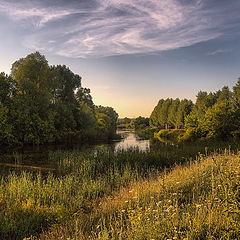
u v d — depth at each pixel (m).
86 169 16.62
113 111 119.81
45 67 43.53
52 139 41.03
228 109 33.50
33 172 17.09
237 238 3.80
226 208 4.48
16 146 34.56
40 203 10.02
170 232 4.25
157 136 62.00
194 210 5.40
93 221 6.84
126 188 11.13
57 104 45.09
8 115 33.81
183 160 18.41
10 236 7.14
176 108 83.38
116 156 19.80
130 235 4.55
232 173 6.62
